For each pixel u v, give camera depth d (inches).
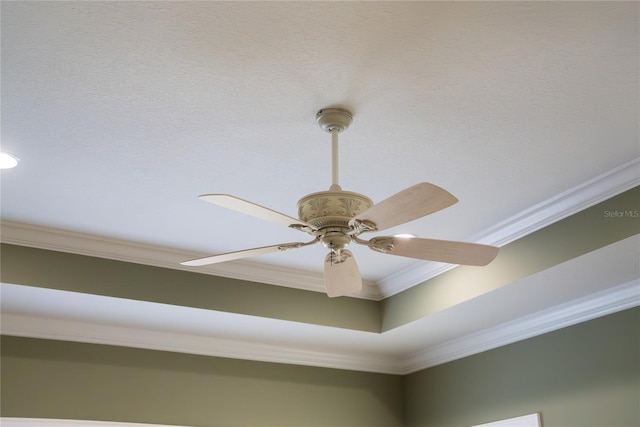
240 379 178.9
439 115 102.7
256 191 127.6
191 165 117.9
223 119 103.9
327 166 117.9
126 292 150.1
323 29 84.8
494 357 170.4
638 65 90.9
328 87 96.3
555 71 92.4
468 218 138.9
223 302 159.9
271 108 101.0
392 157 114.8
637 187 117.5
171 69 92.4
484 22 83.3
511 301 149.9
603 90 96.4
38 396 156.0
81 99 99.2
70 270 146.8
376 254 157.6
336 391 189.9
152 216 138.9
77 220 141.2
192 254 157.3
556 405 150.3
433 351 188.5
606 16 82.0
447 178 122.3
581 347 147.7
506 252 142.6
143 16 82.4
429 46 87.7
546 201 130.6
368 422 191.2
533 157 115.0
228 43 87.3
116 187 126.5
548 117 103.2
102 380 163.2
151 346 170.9
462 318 162.2
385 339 181.6
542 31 84.7
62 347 161.9
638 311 137.3
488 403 168.6
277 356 184.7
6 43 87.3
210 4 80.5
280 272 167.9
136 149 112.8
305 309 169.5
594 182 122.0
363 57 89.9
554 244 131.2
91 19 83.0
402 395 199.2
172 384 170.2
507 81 94.7
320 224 93.0
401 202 81.5
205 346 176.7
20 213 138.0
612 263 127.8
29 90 97.1
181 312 158.4
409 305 168.4
